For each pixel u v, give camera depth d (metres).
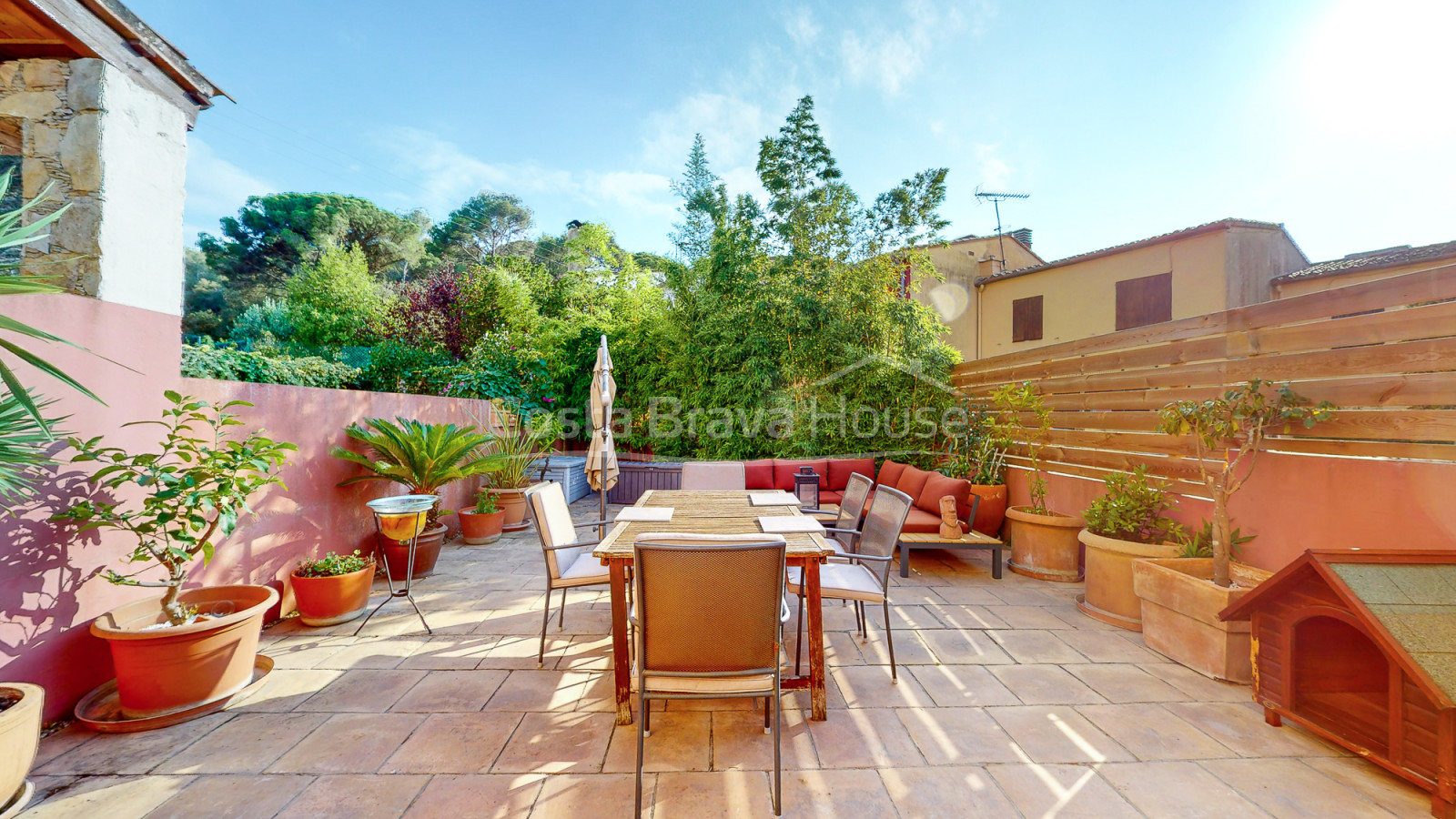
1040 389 4.88
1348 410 2.39
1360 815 1.60
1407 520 2.22
